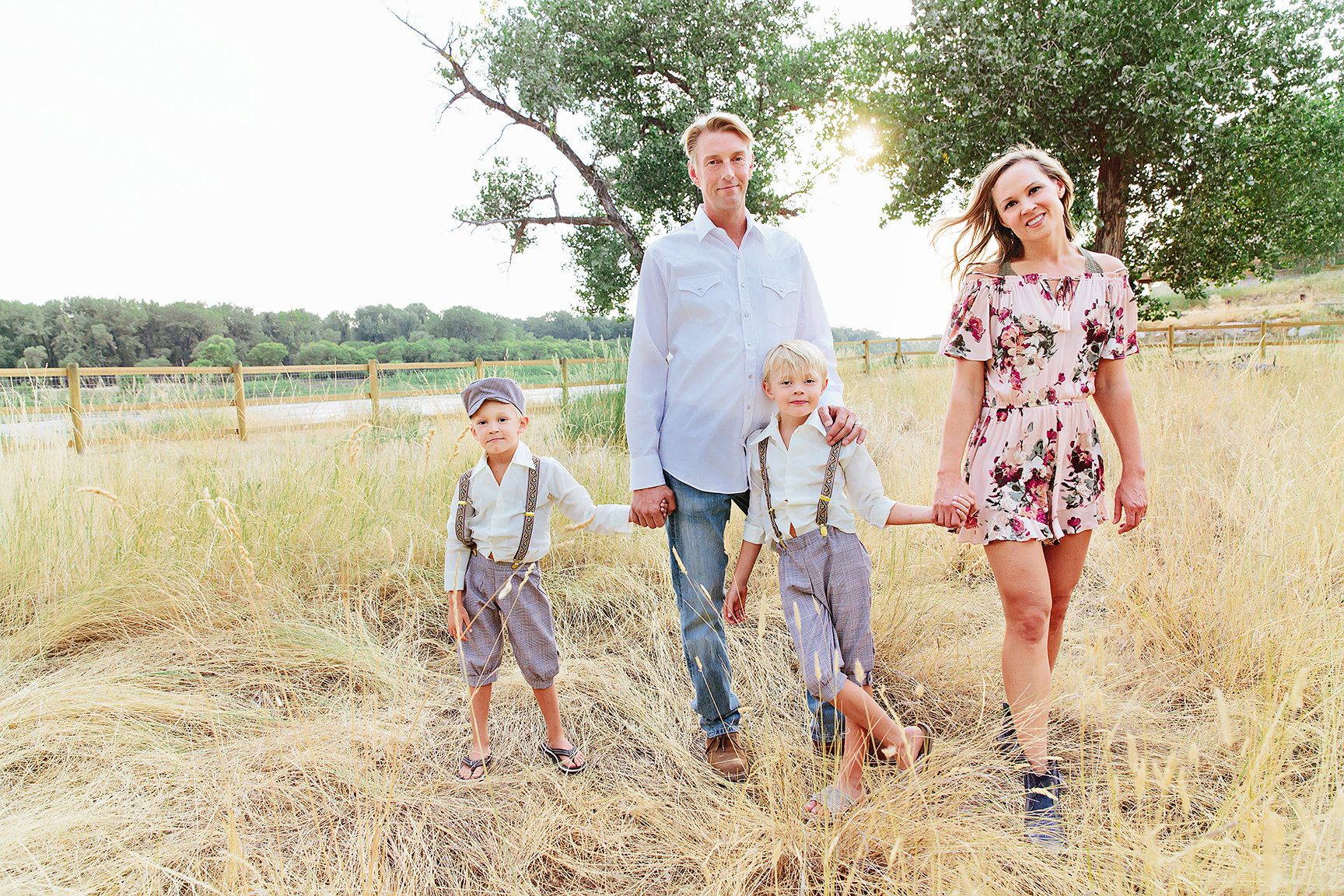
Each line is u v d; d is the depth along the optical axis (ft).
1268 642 7.45
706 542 7.08
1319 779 5.23
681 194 53.31
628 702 8.34
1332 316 64.80
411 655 9.74
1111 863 4.83
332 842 6.09
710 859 5.79
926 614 9.70
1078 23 33.35
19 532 11.18
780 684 8.69
